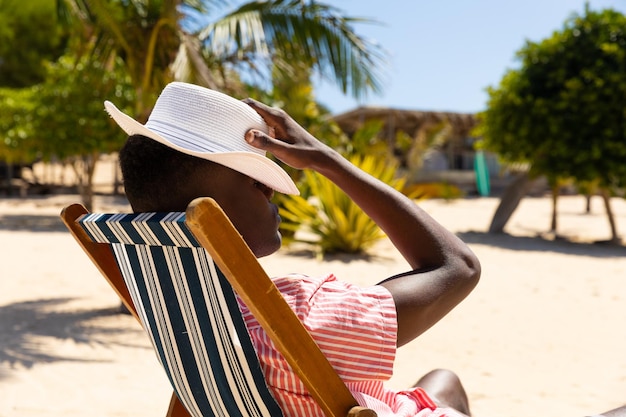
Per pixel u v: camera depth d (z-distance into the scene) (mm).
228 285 1260
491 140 14625
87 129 16375
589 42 13336
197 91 1398
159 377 4316
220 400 1455
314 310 1326
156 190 1363
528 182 15234
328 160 1453
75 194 31641
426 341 5621
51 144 16453
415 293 1359
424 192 28703
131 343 5188
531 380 4562
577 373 4754
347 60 7543
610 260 11102
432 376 2064
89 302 6910
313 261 10320
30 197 29438
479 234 14953
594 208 24656
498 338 5773
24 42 28500
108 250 1623
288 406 1387
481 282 8664
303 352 1238
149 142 1366
